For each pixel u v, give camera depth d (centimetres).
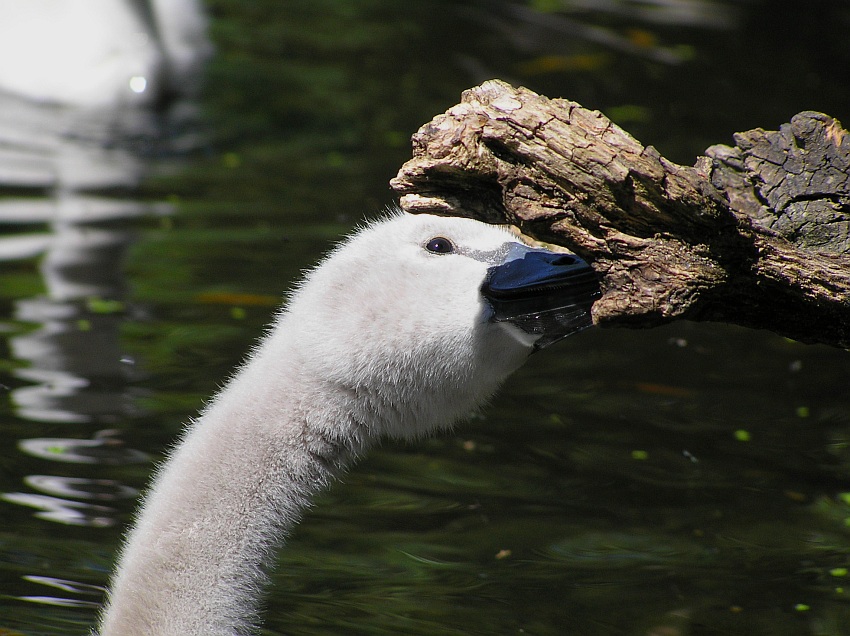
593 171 670
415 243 827
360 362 812
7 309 1249
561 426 1154
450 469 1080
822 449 1124
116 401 1114
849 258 699
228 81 1969
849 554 967
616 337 1357
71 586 885
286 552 949
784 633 863
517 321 798
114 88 1831
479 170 690
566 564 947
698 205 666
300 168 1659
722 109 1945
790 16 2433
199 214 1498
